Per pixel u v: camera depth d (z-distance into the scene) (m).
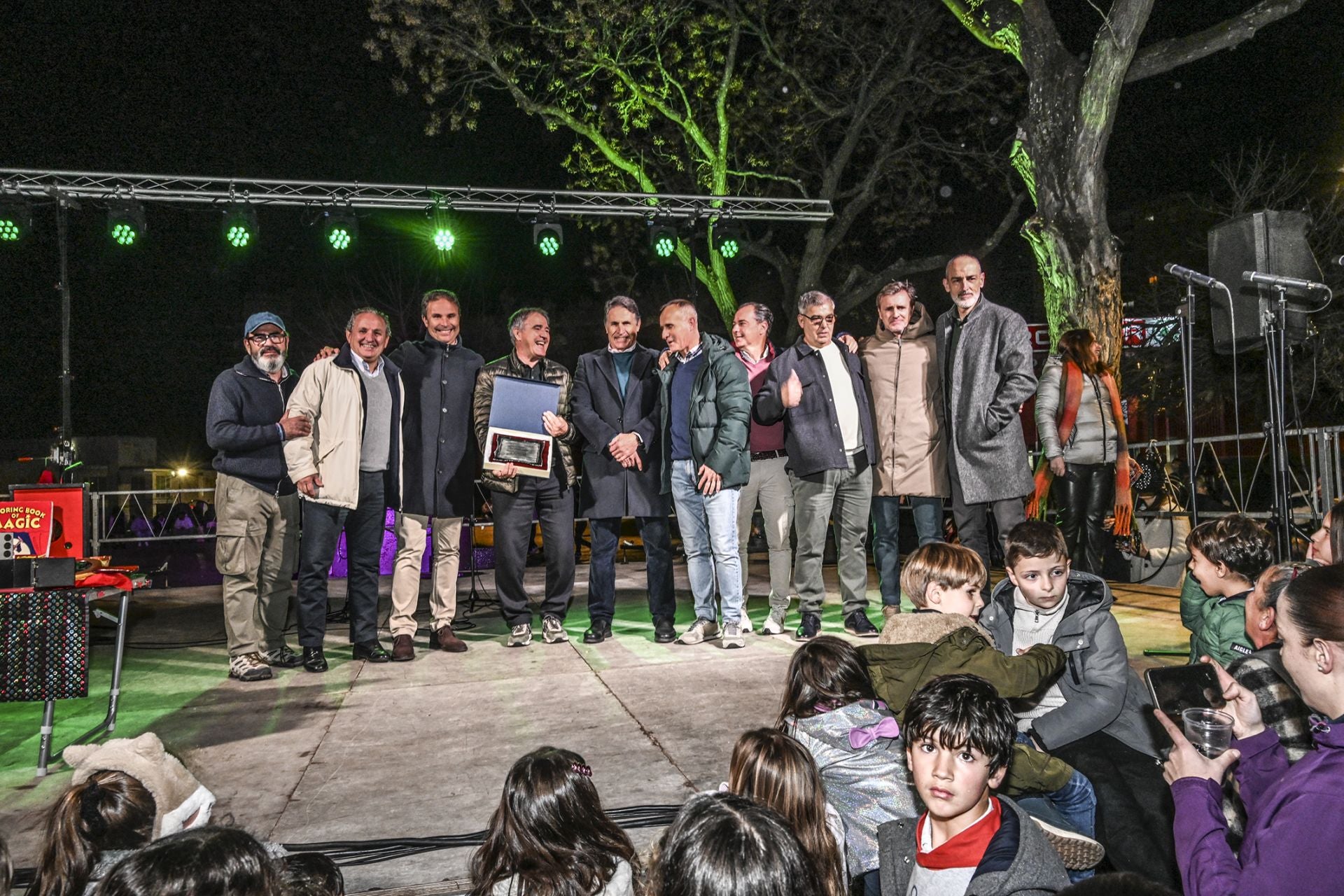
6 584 4.04
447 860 2.97
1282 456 5.00
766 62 16.78
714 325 19.84
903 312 5.69
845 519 5.84
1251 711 2.17
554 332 22.88
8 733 4.56
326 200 9.00
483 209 9.41
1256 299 5.35
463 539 10.59
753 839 1.35
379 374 5.86
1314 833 1.50
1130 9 9.51
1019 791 2.55
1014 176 17.14
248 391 5.54
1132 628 5.89
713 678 4.97
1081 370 6.13
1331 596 1.61
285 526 5.80
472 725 4.34
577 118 16.73
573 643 6.05
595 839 2.09
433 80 15.38
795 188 17.80
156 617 8.37
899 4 15.81
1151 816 2.61
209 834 1.41
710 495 5.66
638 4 15.45
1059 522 6.31
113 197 8.60
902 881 2.05
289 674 5.56
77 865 1.99
